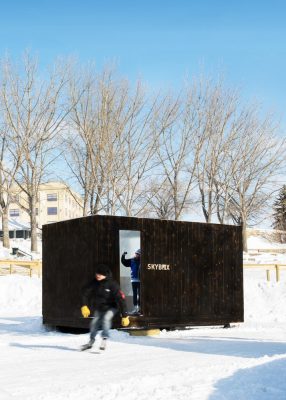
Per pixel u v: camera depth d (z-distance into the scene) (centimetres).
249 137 4906
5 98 4338
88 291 1092
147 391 691
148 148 4434
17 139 4362
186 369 838
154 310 1512
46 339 1310
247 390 689
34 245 4409
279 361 913
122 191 4381
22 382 768
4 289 2547
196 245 1612
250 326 1708
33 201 4453
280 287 2453
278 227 7606
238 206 5300
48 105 4394
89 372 847
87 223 1485
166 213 5866
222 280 1652
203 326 1681
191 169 4731
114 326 1457
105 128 4291
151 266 1522
